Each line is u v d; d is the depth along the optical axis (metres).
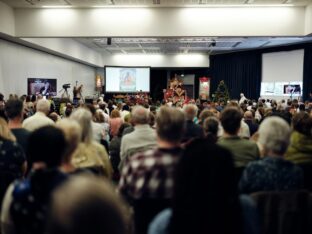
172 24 8.37
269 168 1.61
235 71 16.86
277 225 1.38
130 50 16.39
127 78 16.31
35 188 1.24
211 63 17.97
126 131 3.68
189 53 17.45
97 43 14.14
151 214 1.56
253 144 2.24
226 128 2.28
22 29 8.48
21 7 8.41
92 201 0.49
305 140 2.26
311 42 13.04
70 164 1.65
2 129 2.06
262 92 15.49
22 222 1.22
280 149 1.67
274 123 1.72
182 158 0.97
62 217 0.48
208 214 0.88
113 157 3.91
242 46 14.73
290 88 13.98
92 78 17.64
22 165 2.03
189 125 3.20
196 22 8.33
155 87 19.78
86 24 8.45
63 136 1.38
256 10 8.25
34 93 10.09
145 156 1.60
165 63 17.84
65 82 13.44
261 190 1.58
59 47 11.52
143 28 8.41
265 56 15.30
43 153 1.30
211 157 0.94
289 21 8.25
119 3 8.01
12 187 1.32
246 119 4.60
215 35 8.33
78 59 13.90
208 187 0.90
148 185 1.55
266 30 8.27
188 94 19.22
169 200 1.54
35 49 10.74
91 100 10.51
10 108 2.70
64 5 8.20
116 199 0.52
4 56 8.92
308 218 1.41
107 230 0.49
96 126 3.85
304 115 2.36
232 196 0.94
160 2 7.90
